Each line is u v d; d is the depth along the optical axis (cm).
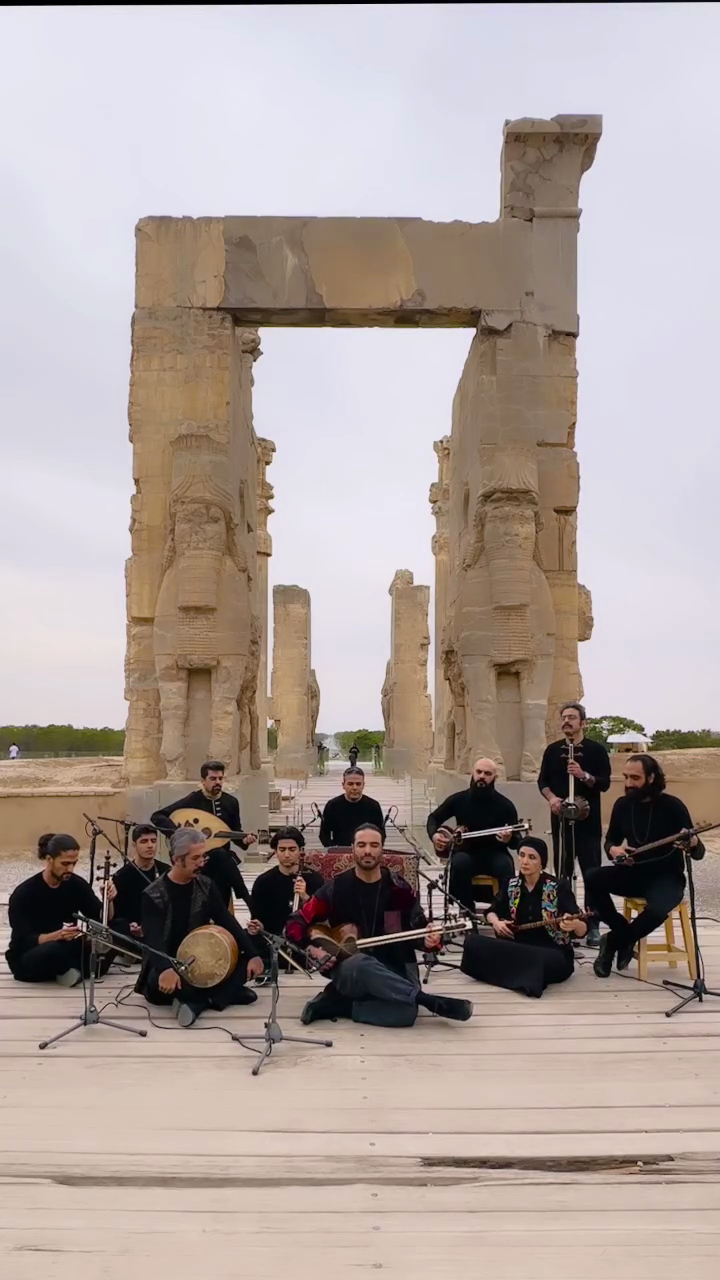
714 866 1405
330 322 1455
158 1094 515
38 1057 571
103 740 4028
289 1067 554
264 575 2252
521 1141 459
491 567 1366
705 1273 358
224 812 866
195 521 1345
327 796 2378
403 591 3312
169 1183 420
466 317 1442
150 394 1405
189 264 1405
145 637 1420
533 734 1360
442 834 851
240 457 1488
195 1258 365
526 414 1407
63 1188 415
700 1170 434
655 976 748
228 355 1400
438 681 2255
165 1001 669
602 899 745
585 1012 655
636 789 755
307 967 721
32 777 2105
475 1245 375
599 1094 515
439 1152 448
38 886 728
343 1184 420
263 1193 412
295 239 1405
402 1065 556
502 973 713
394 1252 370
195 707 1379
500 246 1416
